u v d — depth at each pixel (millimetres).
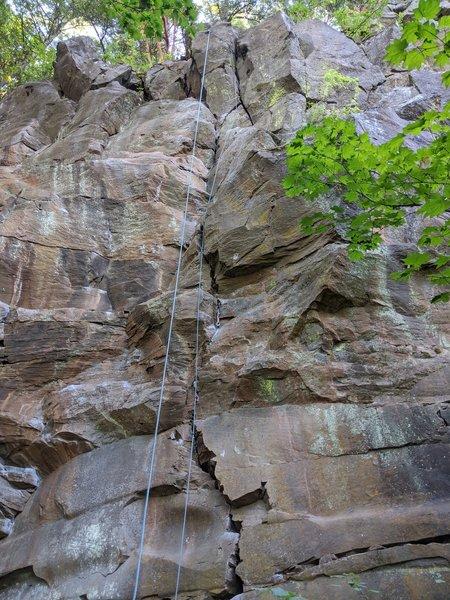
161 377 6258
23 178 9062
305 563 4512
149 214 8180
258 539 4742
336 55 10391
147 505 4957
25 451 6422
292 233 6613
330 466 5086
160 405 5508
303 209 6633
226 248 6934
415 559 4289
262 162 7324
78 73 11938
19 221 7895
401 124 8273
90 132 9891
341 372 5535
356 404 5387
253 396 5719
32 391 6832
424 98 9180
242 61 11023
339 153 4797
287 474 5105
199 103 10203
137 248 7891
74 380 6852
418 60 4062
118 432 6168
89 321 7156
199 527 5176
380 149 4496
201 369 6082
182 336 6418
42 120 11180
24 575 5551
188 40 14078
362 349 5645
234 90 10508
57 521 5770
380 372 5512
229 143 9148
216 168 8898
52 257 7707
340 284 5805
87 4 16500
